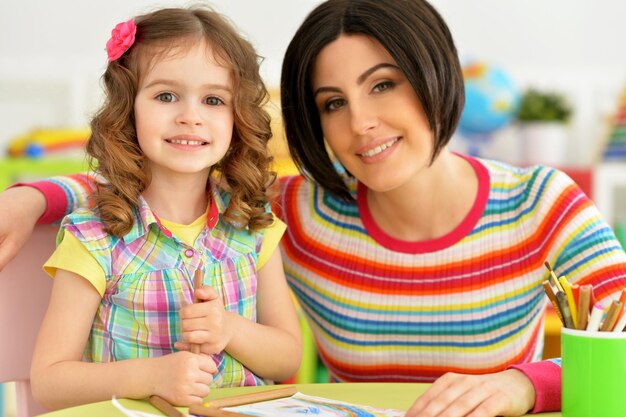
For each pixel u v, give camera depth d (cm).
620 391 80
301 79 122
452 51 121
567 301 84
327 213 139
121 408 85
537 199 129
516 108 276
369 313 133
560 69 293
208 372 96
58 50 282
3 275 115
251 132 122
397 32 115
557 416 91
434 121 118
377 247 133
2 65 280
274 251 125
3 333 115
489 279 129
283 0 285
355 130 119
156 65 113
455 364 132
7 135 280
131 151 116
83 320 108
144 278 111
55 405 101
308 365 217
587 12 293
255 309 121
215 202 119
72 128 279
